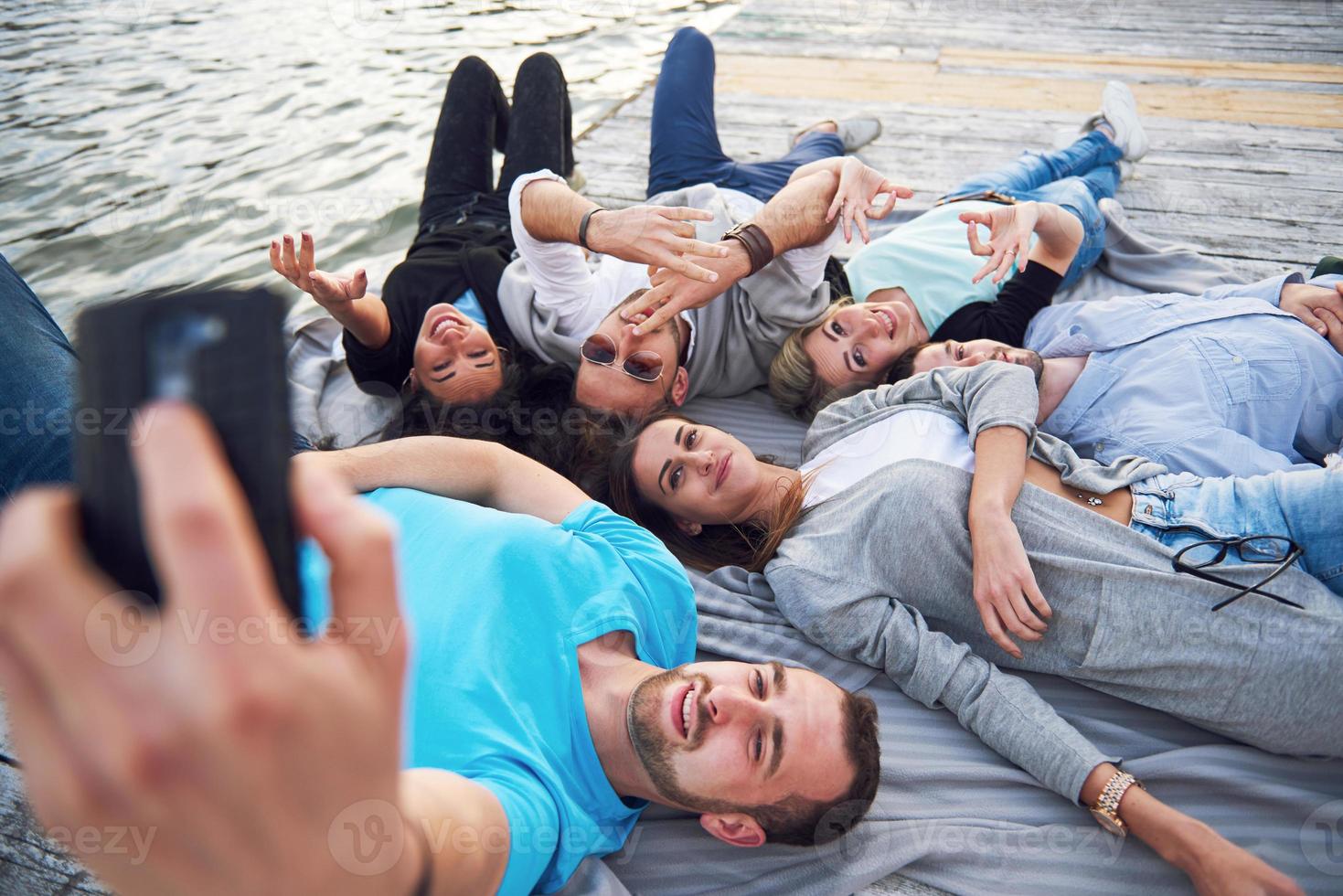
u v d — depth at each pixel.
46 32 4.87
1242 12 4.68
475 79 2.72
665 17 5.16
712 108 2.84
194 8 5.33
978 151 3.28
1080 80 3.87
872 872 1.32
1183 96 3.66
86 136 3.64
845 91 3.86
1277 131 3.32
